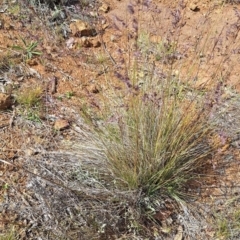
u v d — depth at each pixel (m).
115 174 1.58
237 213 1.54
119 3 2.30
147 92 1.66
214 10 2.27
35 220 1.50
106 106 1.70
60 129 1.74
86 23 2.14
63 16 2.15
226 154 1.71
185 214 1.55
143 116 1.58
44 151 1.66
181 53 2.03
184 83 1.85
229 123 1.78
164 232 1.52
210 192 1.61
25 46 1.99
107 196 1.55
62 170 1.61
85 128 1.73
